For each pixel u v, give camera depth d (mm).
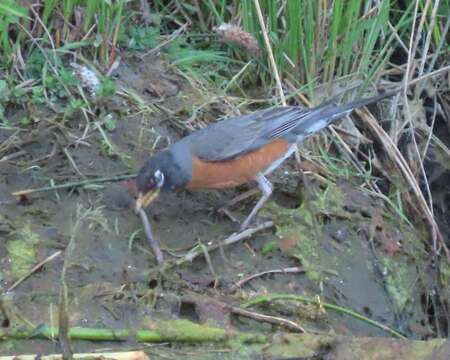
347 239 11141
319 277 10602
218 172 10664
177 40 12680
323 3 12273
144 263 10195
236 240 10570
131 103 11734
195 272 10203
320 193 11500
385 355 9273
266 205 11180
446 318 11461
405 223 11938
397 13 13352
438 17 13195
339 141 12312
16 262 9945
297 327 9797
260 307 10031
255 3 11961
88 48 12039
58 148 11094
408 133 12812
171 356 9156
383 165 12453
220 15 12844
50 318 9273
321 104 11719
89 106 11492
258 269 10438
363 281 10867
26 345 9055
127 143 11352
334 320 10266
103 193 10781
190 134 10984
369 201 11797
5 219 10328
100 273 10000
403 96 12805
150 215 10758
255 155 10766
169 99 11984
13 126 11203
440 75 13250
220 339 9344
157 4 12922
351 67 12719
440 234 12102
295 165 11734
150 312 9562
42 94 11492
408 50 12875
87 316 9414
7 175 10750
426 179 12523
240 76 12594
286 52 12492
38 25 11852
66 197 10680
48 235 10250
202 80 12414
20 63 11688
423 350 9312
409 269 11367
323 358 9289
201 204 10992
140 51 12398
